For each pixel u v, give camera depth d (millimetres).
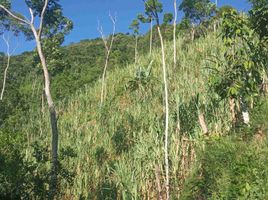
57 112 23641
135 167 10938
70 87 32812
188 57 23484
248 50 11148
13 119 25250
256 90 10664
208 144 10266
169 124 11906
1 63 59750
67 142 15578
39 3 14672
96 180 12500
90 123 18844
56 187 10719
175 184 10617
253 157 8812
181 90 15711
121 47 53719
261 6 10984
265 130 9984
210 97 12383
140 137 11812
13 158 10141
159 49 30266
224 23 10734
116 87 24078
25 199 10016
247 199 8016
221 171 9055
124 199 10289
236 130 11148
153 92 18531
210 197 8891
